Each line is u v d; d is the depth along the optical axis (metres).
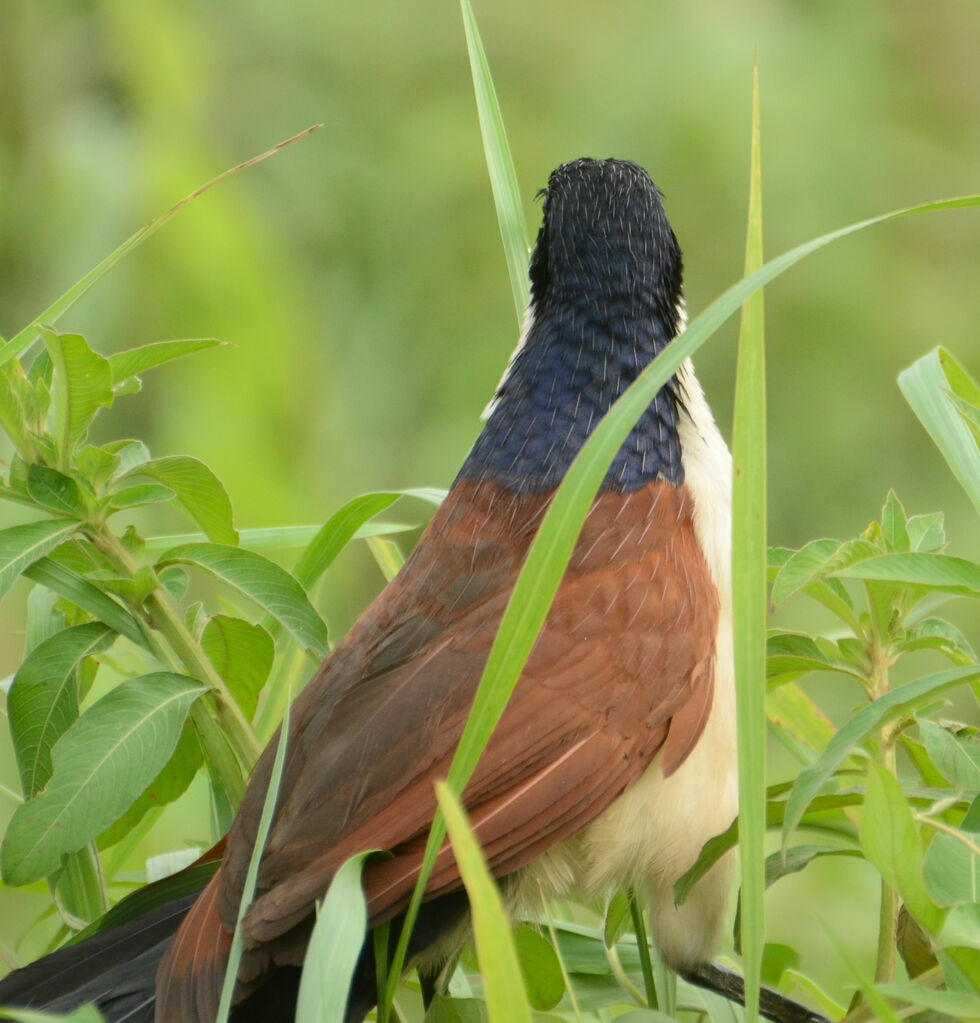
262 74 13.87
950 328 13.59
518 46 14.25
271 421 11.57
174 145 12.00
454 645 5.54
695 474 6.37
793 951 6.60
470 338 13.09
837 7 14.41
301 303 12.35
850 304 13.38
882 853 4.18
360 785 5.19
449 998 5.42
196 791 8.37
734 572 4.35
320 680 5.72
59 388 5.88
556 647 5.60
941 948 4.30
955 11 14.56
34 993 5.19
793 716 6.63
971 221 14.16
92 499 6.05
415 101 14.05
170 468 6.17
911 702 4.76
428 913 5.45
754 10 14.12
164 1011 4.75
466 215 13.50
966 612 11.75
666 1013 6.04
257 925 4.79
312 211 13.45
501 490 6.25
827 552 5.24
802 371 13.28
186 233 11.67
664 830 5.86
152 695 5.63
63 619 6.55
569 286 6.52
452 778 4.33
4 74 12.09
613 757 5.55
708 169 13.44
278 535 7.04
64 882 6.00
